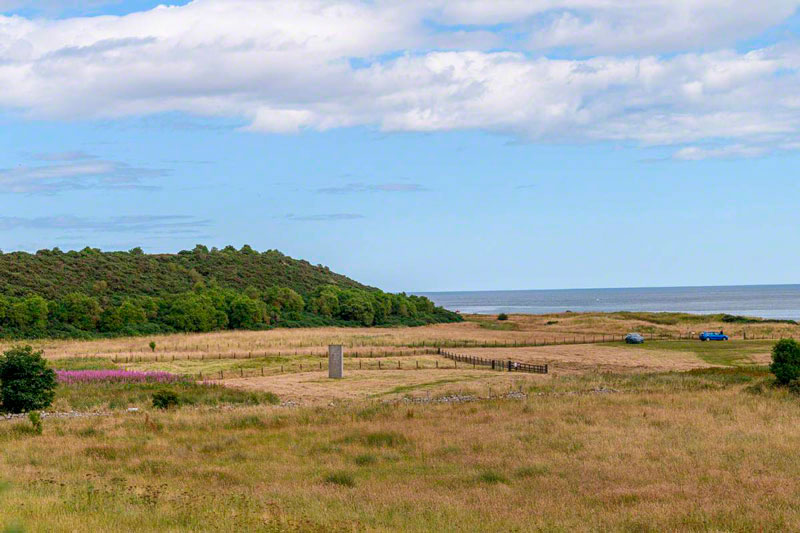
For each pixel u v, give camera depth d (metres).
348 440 31.72
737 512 18.95
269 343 89.81
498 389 51.59
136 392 49.34
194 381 56.41
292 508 19.80
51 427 35.81
